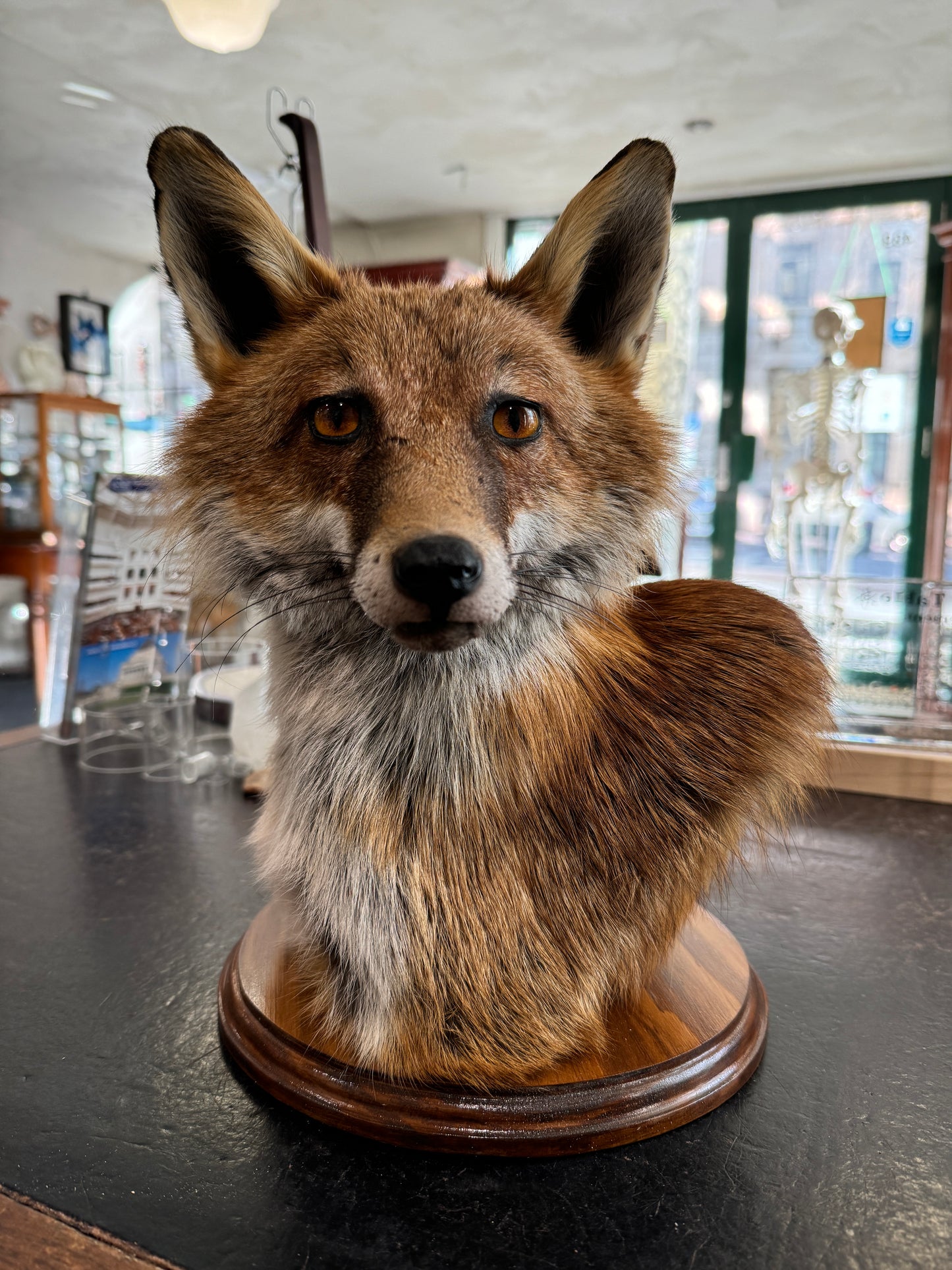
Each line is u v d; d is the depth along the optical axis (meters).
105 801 1.12
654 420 0.58
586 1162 0.50
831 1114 0.54
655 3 1.88
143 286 3.76
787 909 0.83
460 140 2.55
